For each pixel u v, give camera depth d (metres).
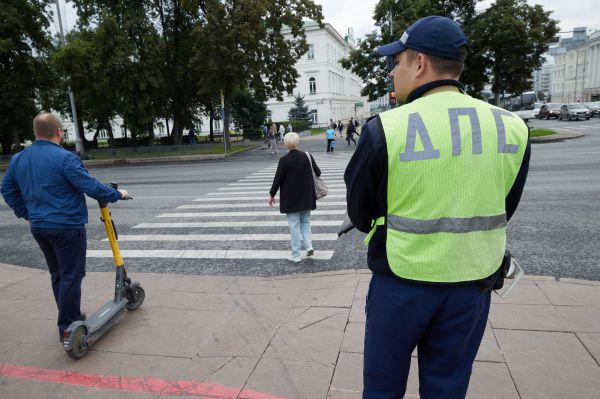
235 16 23.58
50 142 3.35
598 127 27.84
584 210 7.29
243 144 35.50
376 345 1.64
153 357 3.22
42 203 3.24
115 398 2.78
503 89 24.23
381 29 24.61
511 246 5.58
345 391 2.69
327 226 7.20
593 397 2.51
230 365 3.05
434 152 1.44
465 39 1.55
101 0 26.44
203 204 9.93
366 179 1.54
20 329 3.79
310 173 5.34
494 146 1.48
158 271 5.46
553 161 14.04
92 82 25.91
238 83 26.25
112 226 3.73
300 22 26.14
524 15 21.69
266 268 5.34
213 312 3.92
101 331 3.43
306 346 3.23
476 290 1.54
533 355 2.93
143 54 26.55
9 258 6.48
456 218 1.46
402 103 1.70
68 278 3.35
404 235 1.51
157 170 20.05
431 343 1.61
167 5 28.52
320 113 64.75
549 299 3.73
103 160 26.53
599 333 3.17
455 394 1.59
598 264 4.80
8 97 27.55
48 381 3.00
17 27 26.53
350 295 4.07
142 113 27.38
